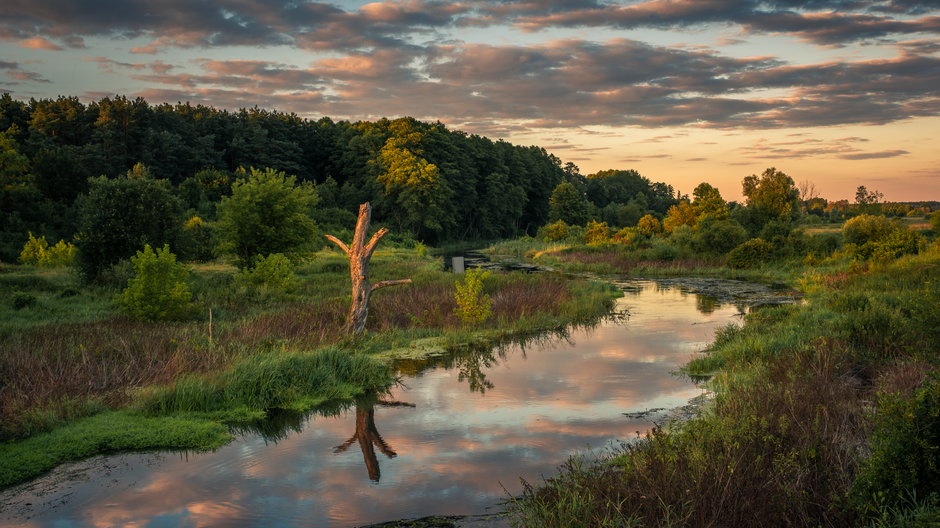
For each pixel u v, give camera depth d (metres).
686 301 23.67
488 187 101.88
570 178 145.38
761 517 4.51
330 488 6.72
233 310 18.92
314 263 36.38
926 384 5.20
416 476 7.02
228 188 69.62
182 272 17.58
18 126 77.94
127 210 26.17
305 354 11.82
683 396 10.16
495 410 9.66
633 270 37.47
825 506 4.74
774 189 62.47
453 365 13.09
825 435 5.96
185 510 6.21
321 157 102.12
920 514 4.04
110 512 6.17
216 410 9.69
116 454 7.87
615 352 14.11
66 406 9.05
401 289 23.12
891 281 19.25
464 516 5.95
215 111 104.75
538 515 5.37
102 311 18.70
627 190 167.75
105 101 78.06
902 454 4.68
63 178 56.00
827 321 12.89
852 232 34.31
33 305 19.09
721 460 5.31
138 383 10.48
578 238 67.12
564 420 8.99
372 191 87.31
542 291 22.92
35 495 6.60
